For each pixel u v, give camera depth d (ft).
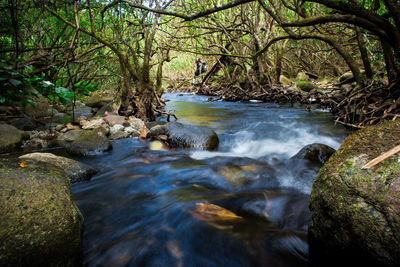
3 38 15.06
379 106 12.51
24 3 13.98
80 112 18.70
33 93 11.98
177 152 11.50
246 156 11.15
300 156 9.67
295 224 5.90
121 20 16.33
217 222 5.85
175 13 11.59
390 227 3.39
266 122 17.69
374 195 3.68
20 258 3.60
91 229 5.68
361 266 3.71
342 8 10.28
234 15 34.60
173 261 4.75
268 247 4.99
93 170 8.86
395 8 9.90
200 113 21.90
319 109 23.54
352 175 4.07
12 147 10.46
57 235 4.04
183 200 7.01
